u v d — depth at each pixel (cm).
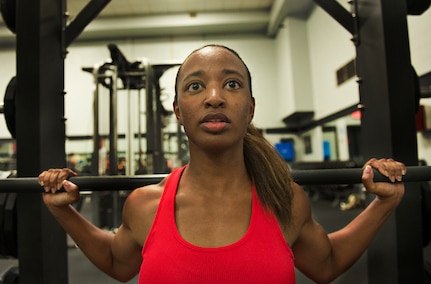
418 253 103
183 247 55
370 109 116
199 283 53
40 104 100
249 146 68
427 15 268
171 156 500
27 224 100
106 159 419
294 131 666
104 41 647
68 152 602
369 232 74
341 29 470
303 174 81
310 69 589
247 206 62
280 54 636
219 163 62
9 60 637
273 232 58
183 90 60
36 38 100
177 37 652
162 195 64
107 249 76
